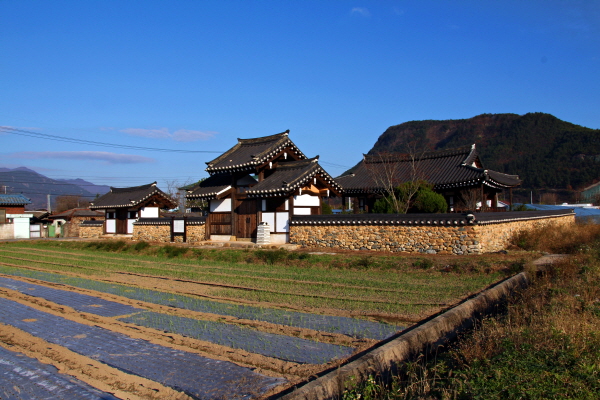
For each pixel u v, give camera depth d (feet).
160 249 87.45
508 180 112.68
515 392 17.07
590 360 20.06
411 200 93.56
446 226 62.18
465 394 18.06
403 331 29.12
